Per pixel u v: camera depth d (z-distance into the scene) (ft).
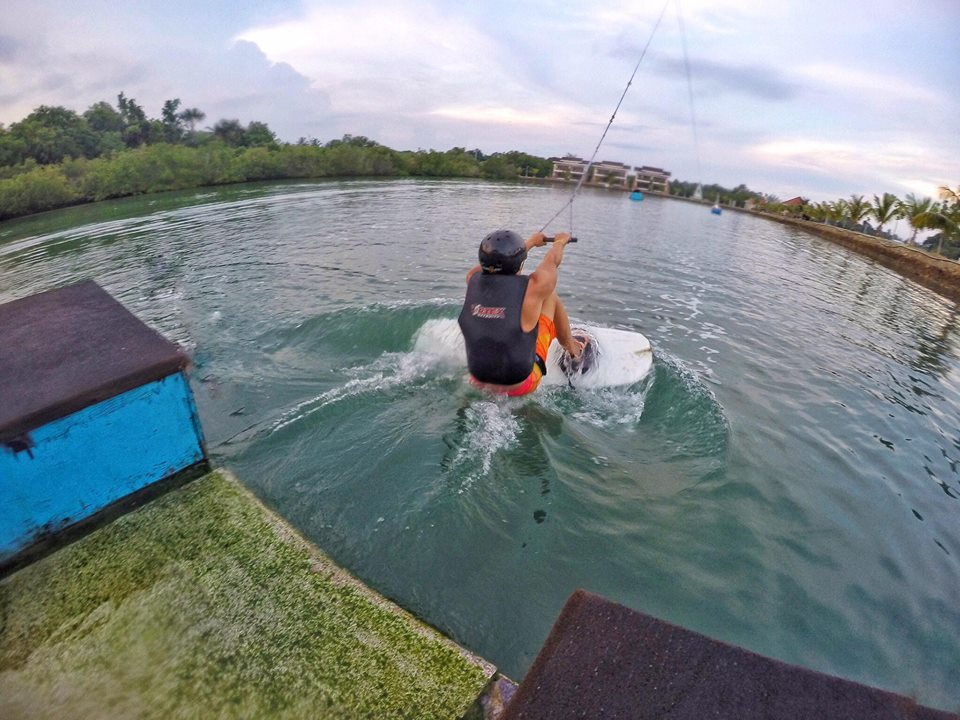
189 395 8.52
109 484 7.95
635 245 41.96
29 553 7.34
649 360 14.30
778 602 7.92
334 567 7.38
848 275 43.29
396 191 64.95
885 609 8.10
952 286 47.91
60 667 5.89
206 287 21.52
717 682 3.16
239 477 9.30
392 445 10.30
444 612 7.05
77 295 9.98
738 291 28.84
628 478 10.16
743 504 9.93
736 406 14.10
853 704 3.00
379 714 5.54
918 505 10.91
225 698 5.60
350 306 18.24
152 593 6.82
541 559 8.08
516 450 10.44
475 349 10.86
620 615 3.62
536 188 101.86
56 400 6.92
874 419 14.71
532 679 3.25
